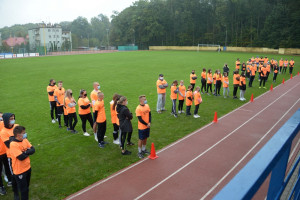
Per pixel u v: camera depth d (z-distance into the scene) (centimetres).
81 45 12356
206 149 841
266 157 124
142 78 2305
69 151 846
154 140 928
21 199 543
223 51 6894
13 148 516
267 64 1969
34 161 776
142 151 816
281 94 1683
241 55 5209
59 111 1055
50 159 789
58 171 716
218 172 695
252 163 121
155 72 2698
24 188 541
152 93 1681
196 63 3609
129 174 692
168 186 631
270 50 5981
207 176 675
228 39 7250
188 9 8056
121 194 601
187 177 671
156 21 8162
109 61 4091
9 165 592
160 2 8450
